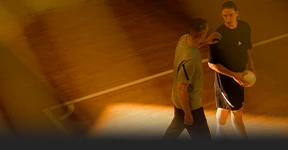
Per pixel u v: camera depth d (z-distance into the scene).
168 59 9.60
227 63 6.67
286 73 8.92
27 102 8.52
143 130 7.70
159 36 10.43
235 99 6.88
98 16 11.35
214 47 6.54
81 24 11.06
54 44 10.33
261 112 7.96
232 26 6.52
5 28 11.02
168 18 11.14
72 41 10.40
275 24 10.66
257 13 11.16
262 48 9.76
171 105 8.27
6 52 10.11
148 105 8.30
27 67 9.55
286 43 9.90
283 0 11.60
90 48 10.11
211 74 8.98
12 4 11.26
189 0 11.88
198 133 6.52
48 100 8.55
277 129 7.55
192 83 6.22
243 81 6.69
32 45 10.34
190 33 6.05
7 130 7.84
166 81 8.92
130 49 10.00
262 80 8.75
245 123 7.71
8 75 9.32
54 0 11.68
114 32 10.67
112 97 8.57
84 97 8.61
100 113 8.16
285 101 8.20
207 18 11.09
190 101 6.34
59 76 9.24
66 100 8.55
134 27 10.84
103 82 9.00
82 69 9.41
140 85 8.86
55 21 11.24
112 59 9.70
